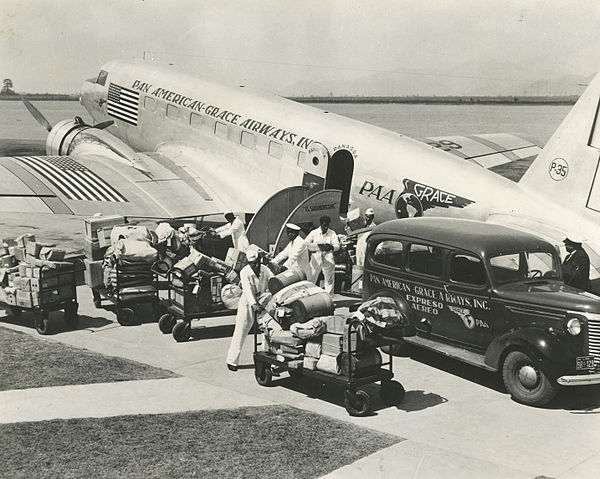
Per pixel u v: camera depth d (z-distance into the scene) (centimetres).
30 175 1480
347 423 693
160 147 1823
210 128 1652
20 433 652
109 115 2002
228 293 970
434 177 1212
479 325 813
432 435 668
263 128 1510
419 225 909
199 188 1554
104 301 1208
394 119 6981
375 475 575
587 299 748
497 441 655
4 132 6234
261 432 661
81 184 1470
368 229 1216
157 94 1820
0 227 2066
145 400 745
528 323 764
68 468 582
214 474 573
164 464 590
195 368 866
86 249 1149
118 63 2020
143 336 1004
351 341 720
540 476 581
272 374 812
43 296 987
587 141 1020
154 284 1069
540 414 730
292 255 1095
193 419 691
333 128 1388
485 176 1168
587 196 1020
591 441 658
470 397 782
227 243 1234
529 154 2045
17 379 802
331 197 1273
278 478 566
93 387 780
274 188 1491
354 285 1265
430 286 868
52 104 10031
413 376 857
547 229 1015
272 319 800
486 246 816
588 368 736
